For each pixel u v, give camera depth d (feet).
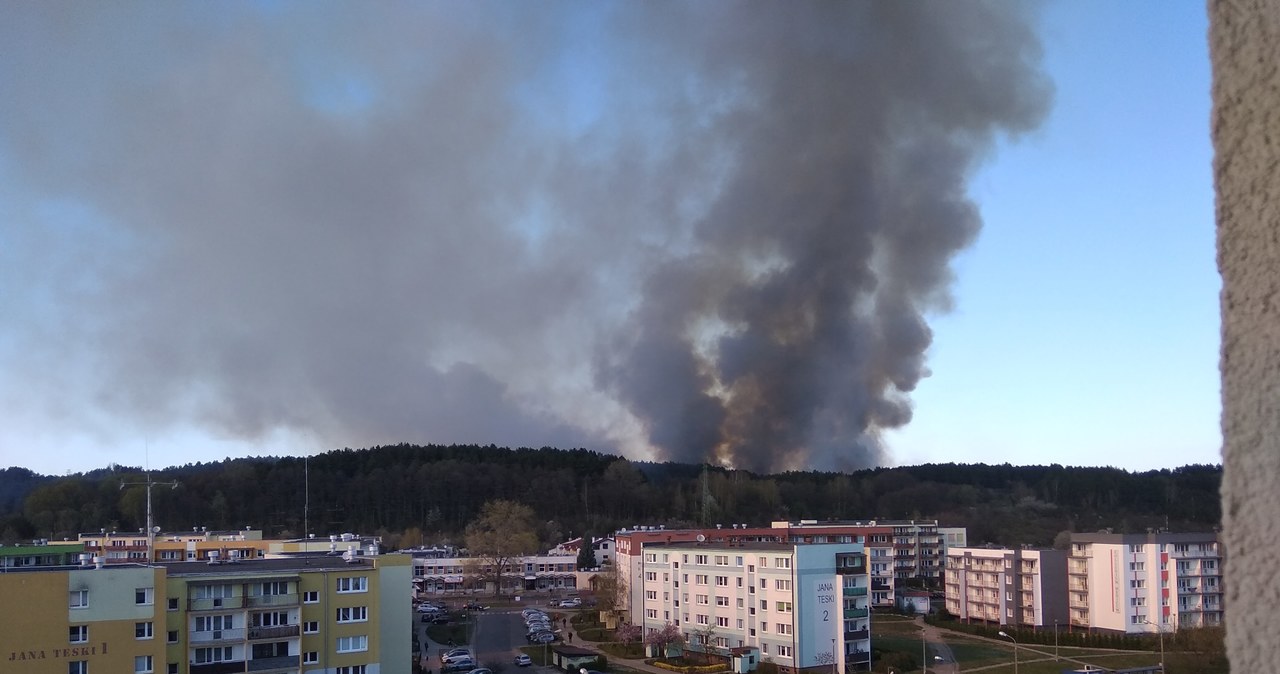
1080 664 190.39
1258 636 7.57
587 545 369.91
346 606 139.74
